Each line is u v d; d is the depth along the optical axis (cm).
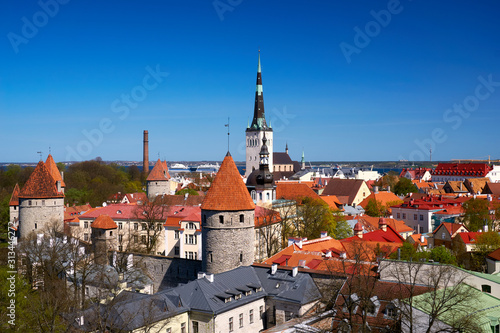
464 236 11100
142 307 6406
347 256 9369
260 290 7506
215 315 6675
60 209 13888
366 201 19625
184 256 12431
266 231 12200
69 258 9581
